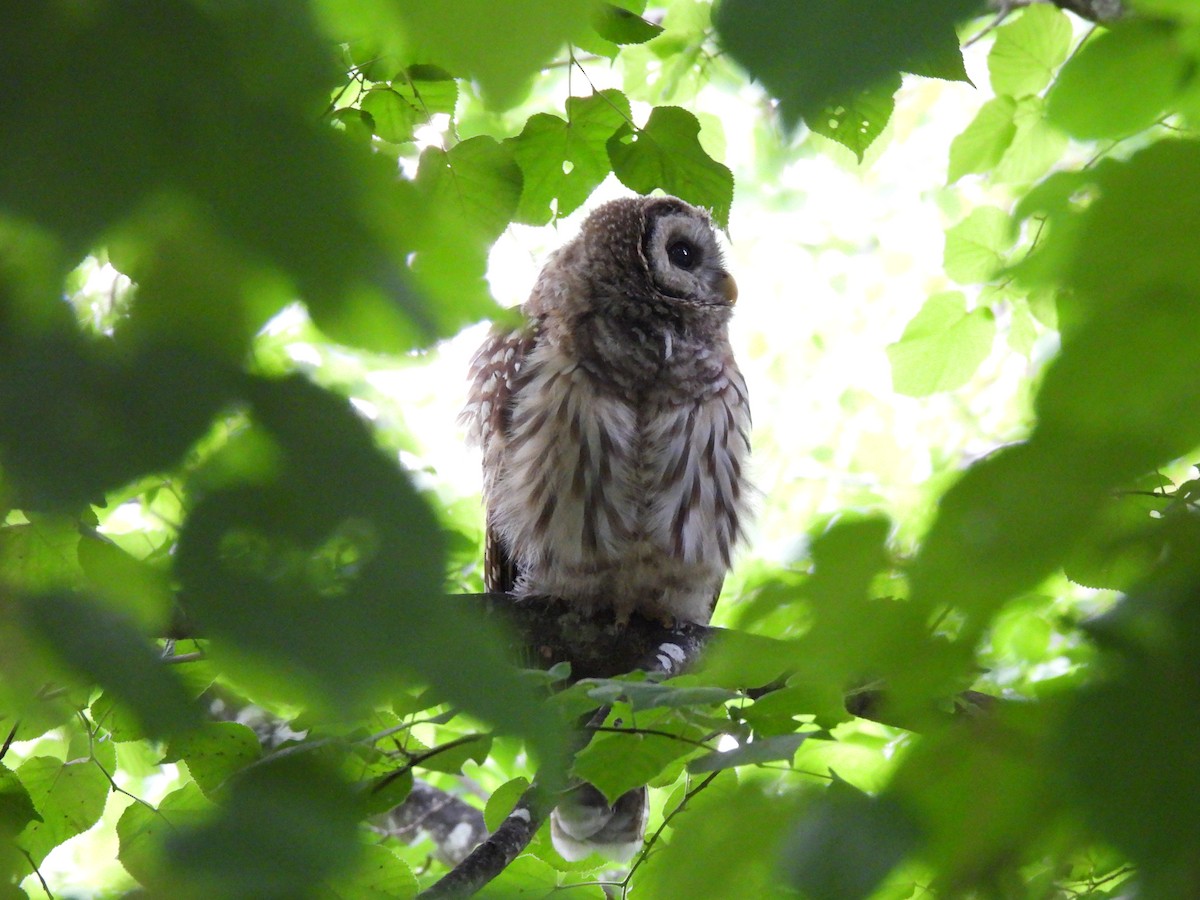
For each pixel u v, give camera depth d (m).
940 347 13.09
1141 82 2.99
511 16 1.98
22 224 2.02
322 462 2.23
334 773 3.24
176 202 2.08
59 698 2.63
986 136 13.12
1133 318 2.27
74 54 1.99
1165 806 2.37
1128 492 2.38
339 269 2.18
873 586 2.76
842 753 6.94
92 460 2.07
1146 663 2.47
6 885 4.13
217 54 2.09
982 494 2.40
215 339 2.18
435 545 2.26
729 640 3.50
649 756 7.19
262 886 2.52
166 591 2.26
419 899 8.27
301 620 2.17
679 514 13.84
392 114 8.63
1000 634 3.05
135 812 7.42
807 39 2.03
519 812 9.11
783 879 3.12
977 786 3.03
